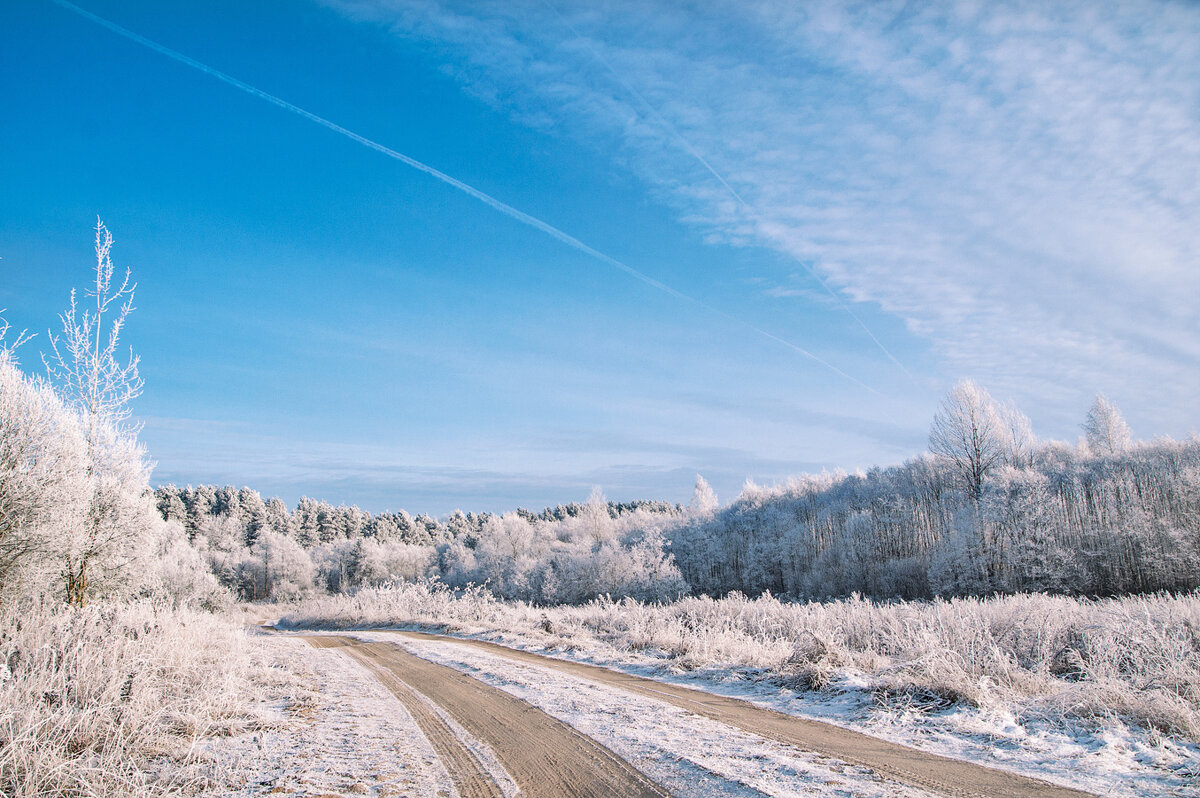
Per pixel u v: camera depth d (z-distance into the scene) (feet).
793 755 21.02
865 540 188.75
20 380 38.99
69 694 24.73
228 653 41.93
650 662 46.06
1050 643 35.27
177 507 336.49
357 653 58.23
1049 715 24.26
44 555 38.22
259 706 30.27
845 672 33.91
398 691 36.70
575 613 93.04
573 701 32.09
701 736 24.00
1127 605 48.65
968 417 184.96
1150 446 187.52
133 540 47.91
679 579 170.91
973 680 28.27
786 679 35.19
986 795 16.72
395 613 106.11
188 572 103.65
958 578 144.05
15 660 28.30
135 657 28.32
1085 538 140.46
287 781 19.51
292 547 283.79
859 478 261.85
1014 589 136.15
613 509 464.24
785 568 212.84
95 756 19.70
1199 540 127.13
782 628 60.85
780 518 236.43
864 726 25.22
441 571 304.91
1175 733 21.29
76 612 35.99
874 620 52.06
